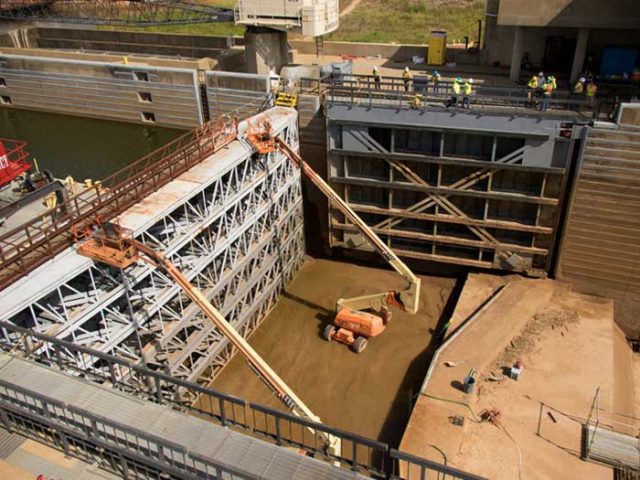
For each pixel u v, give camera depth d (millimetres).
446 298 33688
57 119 50375
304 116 34531
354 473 12508
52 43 57844
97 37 55094
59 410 14062
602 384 26344
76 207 22141
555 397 25703
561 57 36156
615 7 30188
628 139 27297
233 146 27453
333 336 30500
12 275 18031
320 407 26828
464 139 31375
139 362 22672
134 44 53062
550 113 28641
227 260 28391
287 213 33219
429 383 26344
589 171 28766
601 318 30422
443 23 59625
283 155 31156
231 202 26766
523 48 37625
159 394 15359
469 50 41500
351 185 35062
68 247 19641
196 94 42438
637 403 27109
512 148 30750
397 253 35531
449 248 35031
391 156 32281
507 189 31844
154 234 24078
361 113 31516
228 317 28719
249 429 15422
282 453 12961
